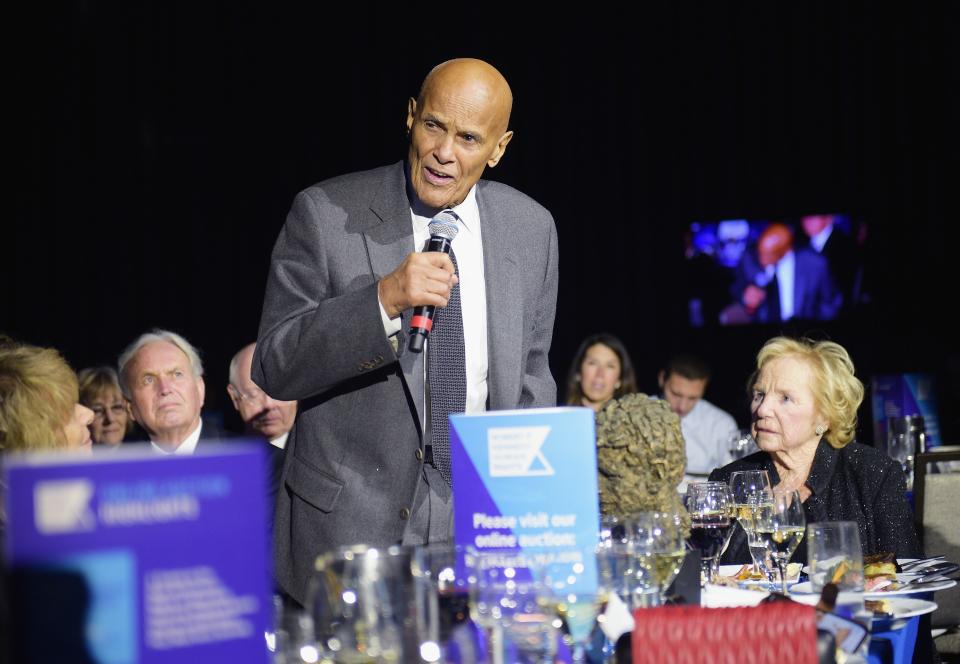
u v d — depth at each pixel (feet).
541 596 4.12
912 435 14.25
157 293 31.86
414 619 3.86
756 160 31.07
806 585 5.91
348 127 31.76
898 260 30.22
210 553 3.01
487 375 7.07
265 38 31.58
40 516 2.79
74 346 31.63
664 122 31.50
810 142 30.76
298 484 6.89
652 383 31.58
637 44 31.50
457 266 7.09
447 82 6.59
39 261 31.37
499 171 32.01
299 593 6.78
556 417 4.68
